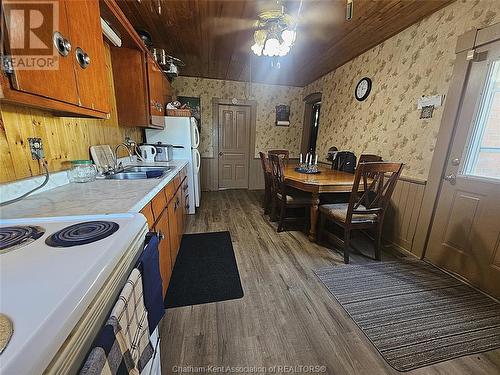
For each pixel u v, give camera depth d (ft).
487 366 3.78
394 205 8.20
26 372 0.93
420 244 7.23
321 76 13.66
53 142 4.18
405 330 4.48
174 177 6.65
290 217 10.87
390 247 8.04
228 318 4.75
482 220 5.64
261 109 16.07
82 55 3.42
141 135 9.97
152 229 4.11
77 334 1.27
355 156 10.47
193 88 14.75
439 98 6.61
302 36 8.32
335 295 5.47
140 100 7.44
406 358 3.91
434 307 5.09
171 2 6.30
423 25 7.06
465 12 5.89
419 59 7.24
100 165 5.64
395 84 8.22
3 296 1.30
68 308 1.26
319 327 4.54
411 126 7.58
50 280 1.46
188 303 5.17
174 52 10.13
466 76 5.89
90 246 1.94
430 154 6.93
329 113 12.86
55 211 2.86
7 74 2.20
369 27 7.64
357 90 10.35
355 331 4.45
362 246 8.11
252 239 8.54
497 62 5.36
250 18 7.15
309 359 3.88
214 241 8.33
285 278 6.15
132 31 6.13
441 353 4.00
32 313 1.19
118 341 1.54
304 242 8.36
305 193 9.58
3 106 3.09
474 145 5.89
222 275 6.25
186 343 4.16
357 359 3.89
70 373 1.20
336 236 8.87
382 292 5.59
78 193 3.80
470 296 5.45
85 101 3.56
